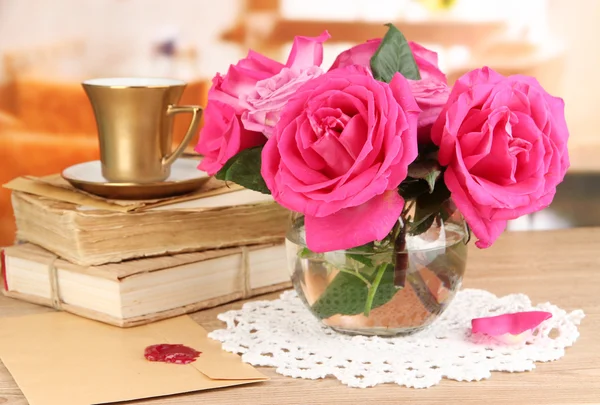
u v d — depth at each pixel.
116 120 1.23
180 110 1.25
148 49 1.77
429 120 1.09
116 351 1.14
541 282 1.29
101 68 1.77
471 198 1.07
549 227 1.91
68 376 1.10
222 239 1.24
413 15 1.81
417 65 1.14
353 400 1.07
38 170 1.79
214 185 1.29
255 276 1.25
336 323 1.15
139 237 1.21
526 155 1.07
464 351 1.13
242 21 1.78
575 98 1.88
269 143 1.07
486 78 1.08
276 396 1.07
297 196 1.06
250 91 1.12
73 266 1.20
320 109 1.06
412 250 1.11
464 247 1.14
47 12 1.74
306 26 1.78
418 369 1.10
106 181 1.26
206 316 1.21
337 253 1.12
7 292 1.26
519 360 1.12
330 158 1.05
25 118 1.77
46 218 1.23
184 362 1.12
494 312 1.21
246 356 1.12
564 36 1.85
